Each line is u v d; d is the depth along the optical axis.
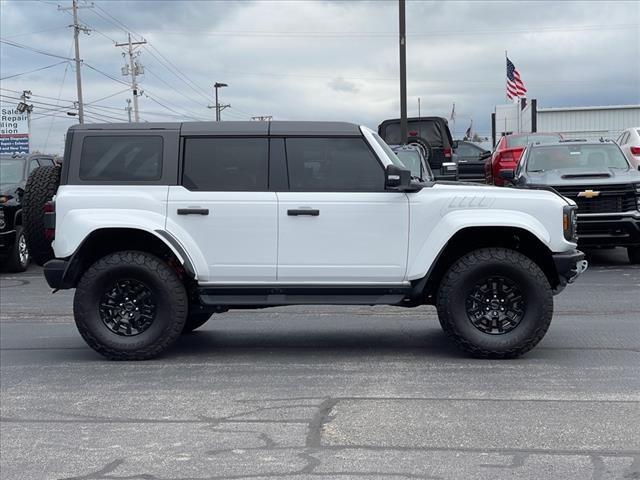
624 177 12.62
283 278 7.12
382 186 7.09
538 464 4.57
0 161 15.23
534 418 5.41
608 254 14.93
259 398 6.02
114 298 7.23
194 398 6.06
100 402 6.00
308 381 6.50
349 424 5.34
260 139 7.16
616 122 34.88
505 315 7.04
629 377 6.45
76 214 7.06
